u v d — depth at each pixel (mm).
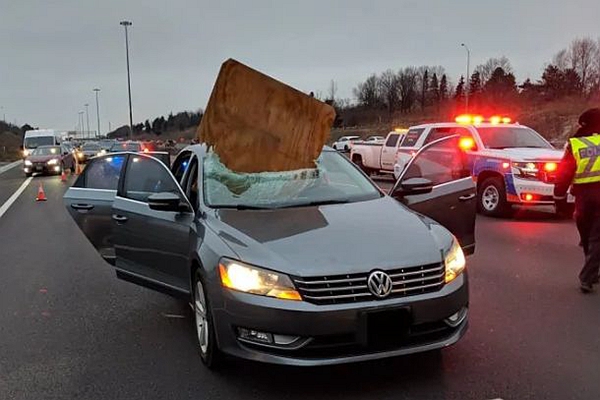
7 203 17625
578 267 7441
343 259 3926
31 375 4570
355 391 4082
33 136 38406
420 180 5727
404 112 107188
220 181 5316
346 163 5883
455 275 4191
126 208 5840
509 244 9008
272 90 5633
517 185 11492
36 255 9281
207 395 4117
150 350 5016
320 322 3781
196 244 4570
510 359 4527
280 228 4395
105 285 7254
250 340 4004
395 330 3895
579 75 98500
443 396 3961
